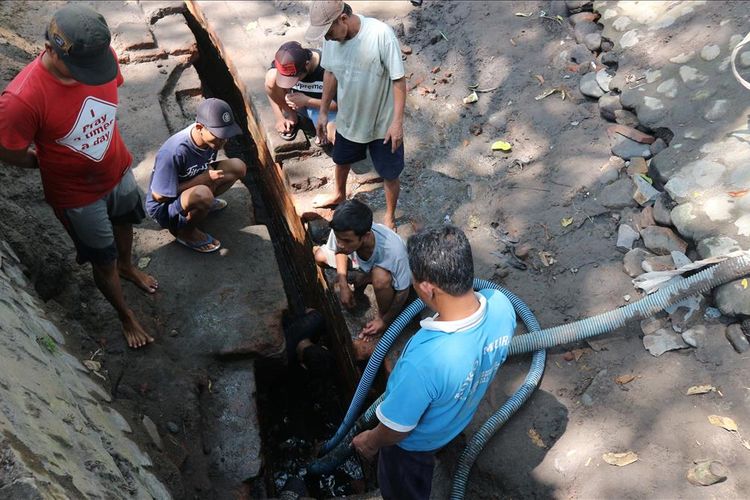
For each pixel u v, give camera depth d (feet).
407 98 19.06
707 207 13.92
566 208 15.51
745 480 11.03
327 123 17.17
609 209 15.20
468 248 8.63
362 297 14.94
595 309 13.78
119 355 13.67
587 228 15.05
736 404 11.84
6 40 19.76
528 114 17.71
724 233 13.52
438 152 17.67
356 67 13.19
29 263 13.20
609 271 14.24
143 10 22.08
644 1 18.01
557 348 13.21
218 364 14.33
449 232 8.70
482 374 9.30
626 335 13.14
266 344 14.52
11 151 10.37
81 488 7.29
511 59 19.03
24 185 15.74
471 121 18.21
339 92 13.87
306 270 18.04
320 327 16.85
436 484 12.13
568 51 18.45
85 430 8.87
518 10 20.04
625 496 11.23
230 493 12.52
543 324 13.74
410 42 20.59
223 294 15.17
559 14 19.43
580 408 12.39
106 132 11.34
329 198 16.34
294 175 17.29
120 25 21.35
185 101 20.07
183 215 14.83
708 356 12.48
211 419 13.50
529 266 14.76
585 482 11.51
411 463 10.59
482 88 18.85
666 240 14.12
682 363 12.54
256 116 19.11
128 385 13.25
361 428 13.07
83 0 22.44
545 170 16.46
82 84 10.58
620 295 13.85
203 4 22.47
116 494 8.20
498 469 11.90
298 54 16.12
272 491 14.23
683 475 11.27
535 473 11.76
